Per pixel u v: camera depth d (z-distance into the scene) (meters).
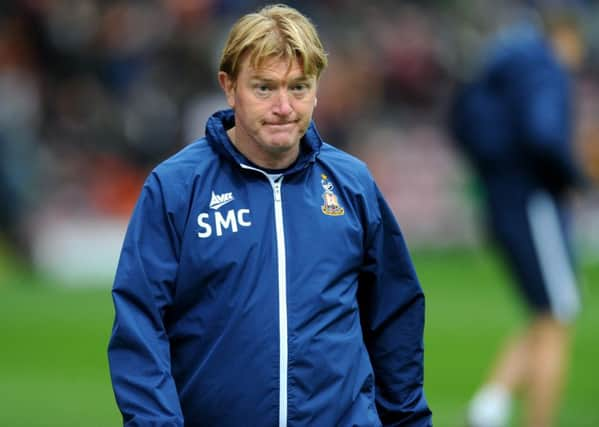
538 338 26.73
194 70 69.31
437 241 63.81
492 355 36.97
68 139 69.31
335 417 14.30
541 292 26.77
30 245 55.19
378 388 15.46
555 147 26.02
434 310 45.31
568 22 27.00
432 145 69.81
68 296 48.44
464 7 82.50
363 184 15.02
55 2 72.69
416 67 78.19
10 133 55.38
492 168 27.12
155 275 14.28
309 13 77.50
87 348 37.84
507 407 27.33
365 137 72.88
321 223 14.59
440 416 28.98
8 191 54.44
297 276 14.35
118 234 63.31
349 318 14.62
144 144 68.19
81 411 29.27
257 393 14.14
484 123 27.03
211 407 14.30
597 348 38.72
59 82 71.00
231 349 14.20
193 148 14.77
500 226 27.11
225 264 14.27
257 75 14.11
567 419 28.95
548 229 26.80
